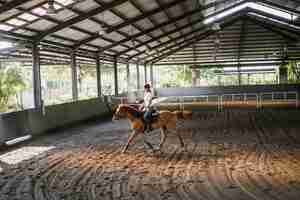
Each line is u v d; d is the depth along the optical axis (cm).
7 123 1060
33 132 1205
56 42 1490
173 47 2698
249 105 2148
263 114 1666
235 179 607
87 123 1538
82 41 1638
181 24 2081
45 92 2769
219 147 907
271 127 1245
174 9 1673
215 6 1912
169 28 2066
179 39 2552
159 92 2883
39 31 1291
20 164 773
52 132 1273
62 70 3161
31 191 573
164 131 905
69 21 1296
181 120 1523
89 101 1795
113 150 912
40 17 1159
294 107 1959
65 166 743
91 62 2405
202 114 1750
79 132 1266
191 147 918
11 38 1199
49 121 1335
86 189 574
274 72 3088
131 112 873
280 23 2469
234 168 683
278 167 684
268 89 2702
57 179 642
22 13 1079
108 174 667
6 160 818
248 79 3158
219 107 2075
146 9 1512
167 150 888
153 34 2067
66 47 1590
